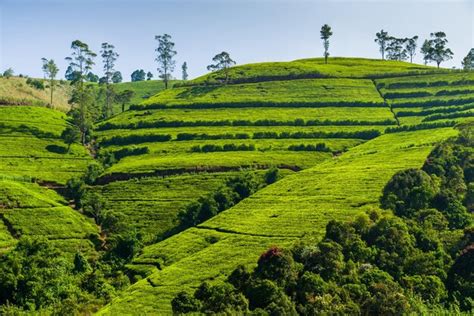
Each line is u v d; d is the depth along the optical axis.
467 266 83.50
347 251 90.06
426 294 78.94
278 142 191.88
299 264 85.62
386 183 123.94
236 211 133.12
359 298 77.25
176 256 114.31
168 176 166.25
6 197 142.50
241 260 100.38
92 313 93.69
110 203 151.12
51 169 173.38
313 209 119.12
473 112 194.50
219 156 178.88
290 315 74.44
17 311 94.19
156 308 88.31
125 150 191.38
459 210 103.62
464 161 123.06
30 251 114.25
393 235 91.81
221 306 78.12
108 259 122.56
